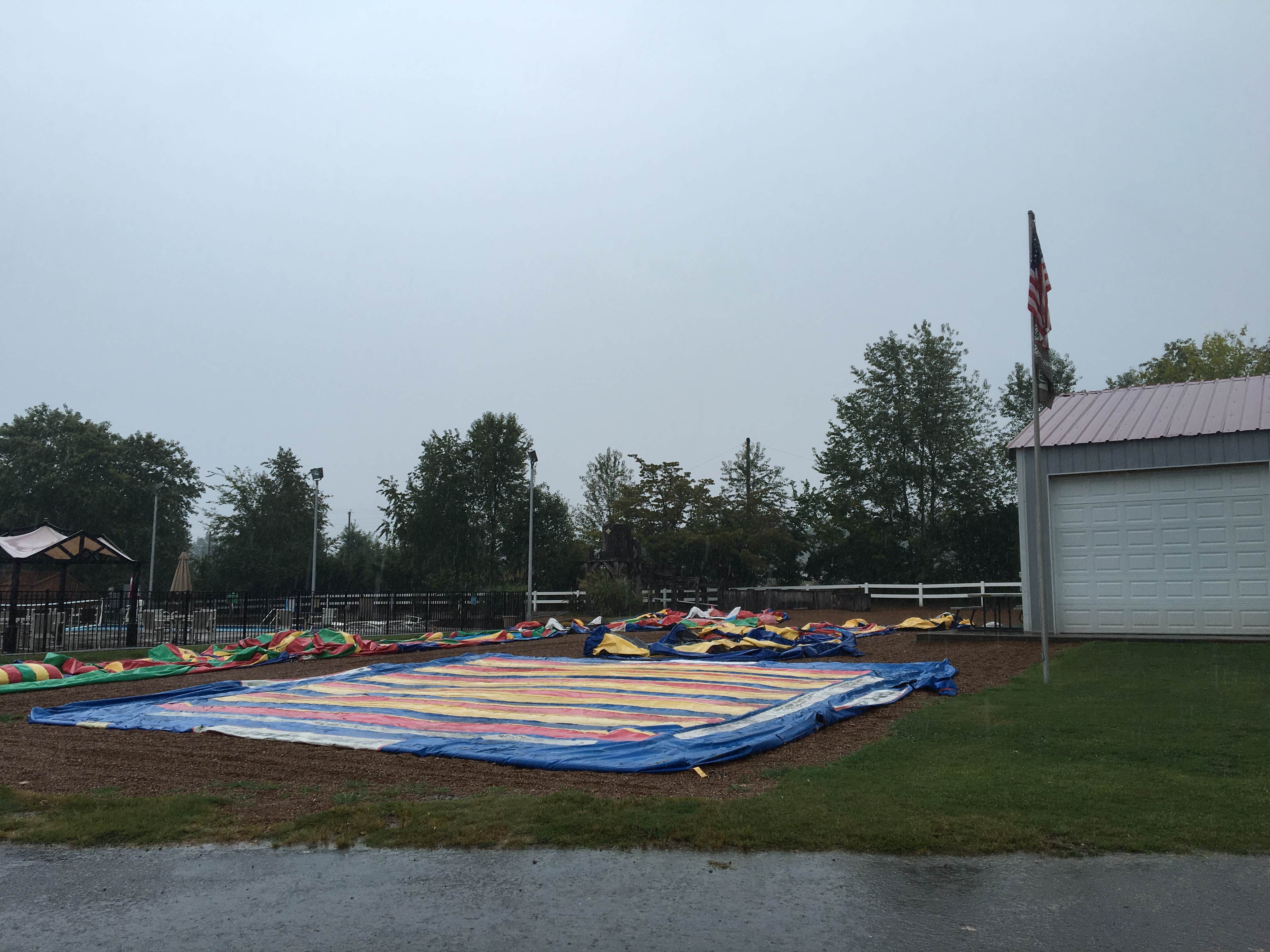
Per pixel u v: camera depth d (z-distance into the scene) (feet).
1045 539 55.31
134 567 67.92
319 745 25.88
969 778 20.42
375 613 82.99
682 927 12.76
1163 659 42.11
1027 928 12.50
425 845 16.49
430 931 12.85
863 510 126.52
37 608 66.08
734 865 15.19
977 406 128.16
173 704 34.50
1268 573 49.83
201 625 73.31
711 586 101.24
